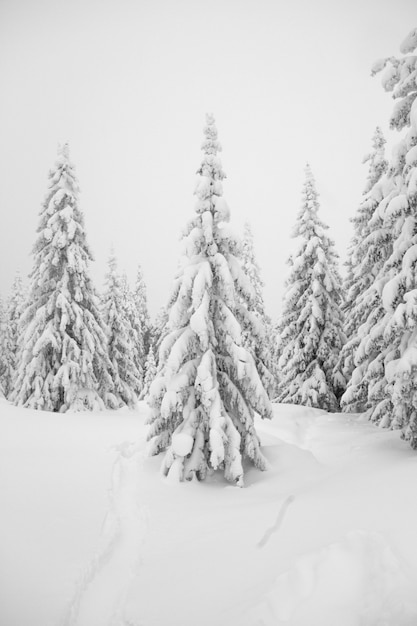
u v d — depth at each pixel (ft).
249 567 17.78
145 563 19.95
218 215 38.17
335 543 16.89
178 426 35.73
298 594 14.62
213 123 38.91
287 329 73.87
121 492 29.84
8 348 126.00
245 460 38.96
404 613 12.49
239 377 35.70
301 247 75.92
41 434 41.65
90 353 66.23
